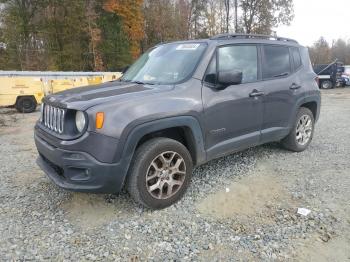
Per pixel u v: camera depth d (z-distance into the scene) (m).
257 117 4.75
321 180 4.52
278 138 5.30
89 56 36.69
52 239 3.21
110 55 37.31
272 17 40.16
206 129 4.04
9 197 4.16
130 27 39.62
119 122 3.31
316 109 6.05
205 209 3.75
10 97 14.15
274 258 2.90
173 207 3.79
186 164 3.89
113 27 38.16
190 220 3.52
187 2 46.72
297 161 5.31
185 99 3.83
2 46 36.41
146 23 44.16
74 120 3.41
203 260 2.89
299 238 3.19
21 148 6.87
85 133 3.27
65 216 3.66
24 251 3.02
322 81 26.97
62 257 2.94
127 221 3.52
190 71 4.09
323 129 7.97
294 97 5.36
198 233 3.29
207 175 4.69
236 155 5.58
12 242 3.16
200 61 4.14
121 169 3.37
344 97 18.17
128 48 39.34
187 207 3.79
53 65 35.69
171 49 4.70
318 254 2.95
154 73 4.43
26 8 35.94
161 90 3.79
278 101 5.05
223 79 3.99
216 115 4.13
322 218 3.53
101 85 4.31
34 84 14.61
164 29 44.56
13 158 5.99
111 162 3.30
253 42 4.89
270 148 6.00
